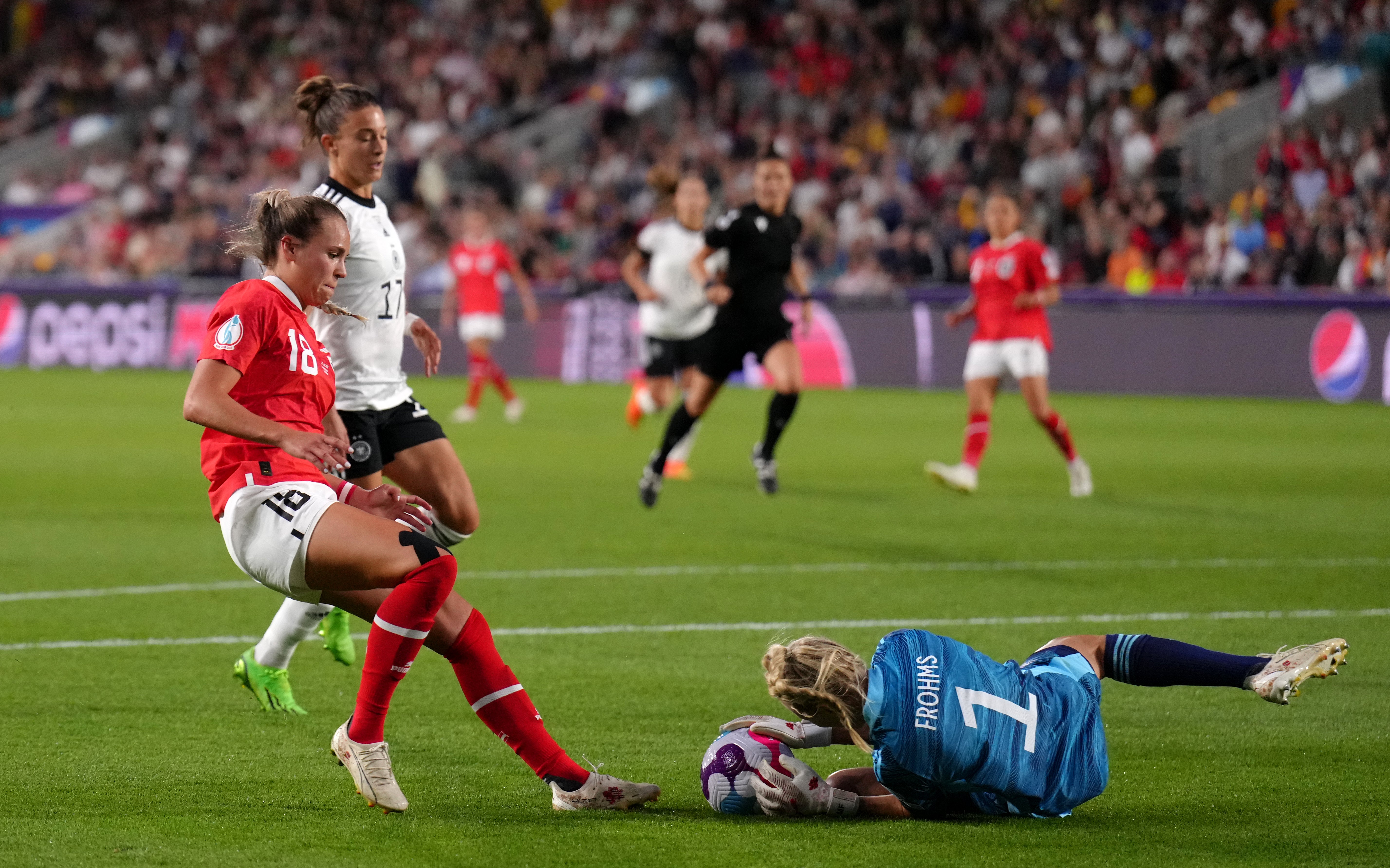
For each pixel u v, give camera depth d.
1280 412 60.69
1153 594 25.27
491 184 96.62
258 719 17.47
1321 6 86.56
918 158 89.75
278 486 13.86
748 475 42.50
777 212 34.88
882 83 94.44
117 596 24.86
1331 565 28.08
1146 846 13.16
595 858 12.75
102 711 17.73
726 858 12.76
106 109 120.12
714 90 101.00
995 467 44.06
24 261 103.94
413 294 84.44
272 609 23.86
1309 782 15.20
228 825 13.59
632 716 17.75
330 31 115.75
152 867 12.42
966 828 13.62
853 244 79.69
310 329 14.66
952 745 12.84
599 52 108.75
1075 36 91.44
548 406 65.25
